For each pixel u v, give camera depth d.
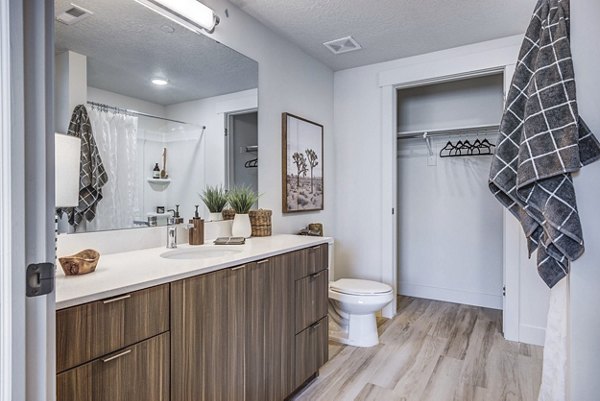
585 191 1.13
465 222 3.64
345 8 2.32
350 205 3.49
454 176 3.69
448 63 2.97
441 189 3.76
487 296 3.54
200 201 2.07
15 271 0.61
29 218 0.63
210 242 2.00
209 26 2.01
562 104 1.13
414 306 3.55
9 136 0.60
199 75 2.04
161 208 1.85
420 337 2.78
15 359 0.61
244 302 1.57
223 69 2.20
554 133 1.14
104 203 1.60
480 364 2.32
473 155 3.55
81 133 1.52
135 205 1.73
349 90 3.47
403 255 3.96
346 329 2.71
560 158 1.11
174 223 1.92
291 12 2.36
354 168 3.46
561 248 1.13
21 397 0.62
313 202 3.15
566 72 1.14
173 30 1.90
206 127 2.10
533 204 1.22
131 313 1.11
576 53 1.15
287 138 2.76
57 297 0.96
